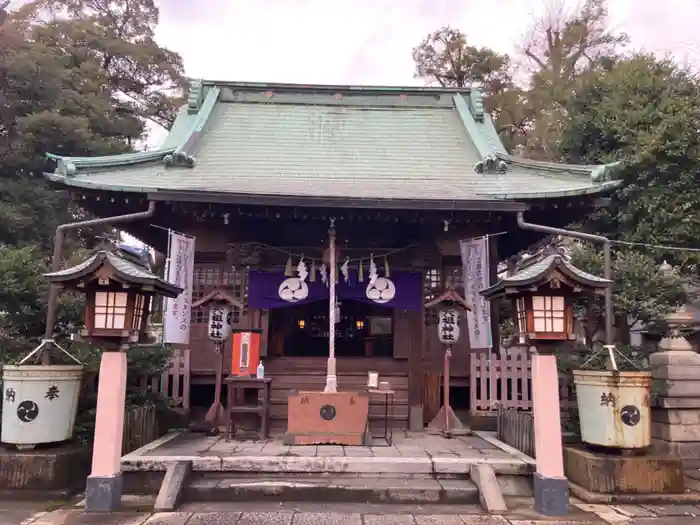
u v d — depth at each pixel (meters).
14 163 17.67
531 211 9.30
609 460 6.26
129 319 5.75
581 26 25.84
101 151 19.27
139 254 6.75
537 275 5.64
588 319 9.70
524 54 28.28
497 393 9.34
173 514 5.50
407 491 6.05
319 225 9.76
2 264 7.81
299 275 9.10
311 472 6.41
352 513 5.61
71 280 5.60
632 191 11.81
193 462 6.37
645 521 5.45
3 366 6.38
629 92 12.97
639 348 9.15
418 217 8.90
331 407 7.68
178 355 9.27
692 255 11.02
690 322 9.35
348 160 10.70
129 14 29.41
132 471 6.33
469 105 13.11
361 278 9.13
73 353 7.56
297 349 13.15
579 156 13.81
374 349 12.84
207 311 9.95
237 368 8.08
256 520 5.34
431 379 9.57
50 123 17.38
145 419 7.78
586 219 12.23
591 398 6.59
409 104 13.06
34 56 18.02
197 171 9.80
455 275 10.01
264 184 9.13
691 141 11.26
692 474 7.45
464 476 6.41
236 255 9.61
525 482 6.43
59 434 6.42
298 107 12.83
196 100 12.65
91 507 5.57
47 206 17.19
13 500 5.97
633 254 9.67
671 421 8.48
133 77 27.95
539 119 23.70
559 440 5.81
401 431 8.97
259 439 7.96
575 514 5.64
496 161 10.10
